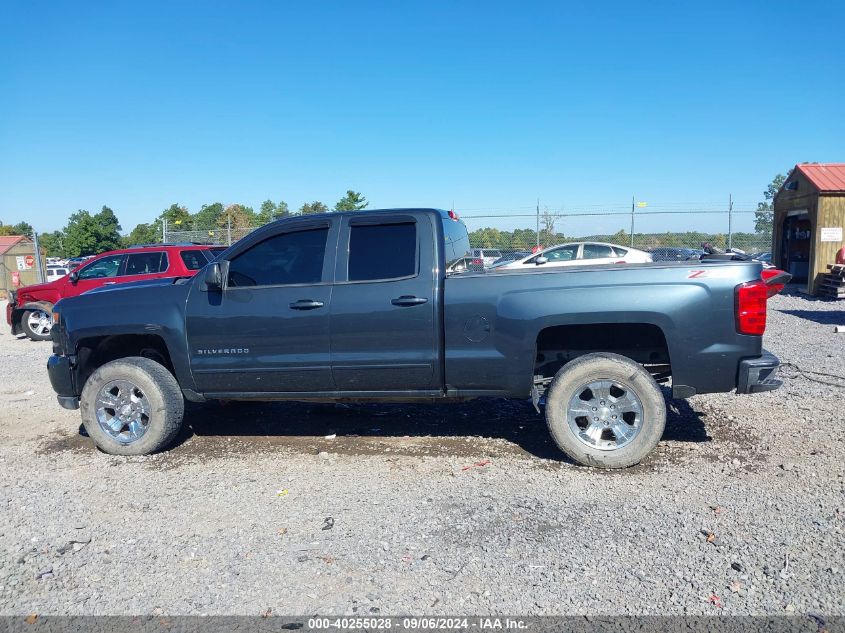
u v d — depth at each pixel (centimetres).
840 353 913
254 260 548
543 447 548
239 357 539
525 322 491
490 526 404
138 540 397
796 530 386
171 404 550
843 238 1756
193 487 480
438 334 510
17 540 401
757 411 626
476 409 668
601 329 543
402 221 531
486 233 2269
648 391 480
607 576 343
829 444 528
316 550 379
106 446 557
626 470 489
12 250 2873
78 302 574
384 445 565
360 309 517
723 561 354
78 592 341
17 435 632
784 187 2016
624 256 1745
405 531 400
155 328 548
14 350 1241
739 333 473
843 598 317
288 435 601
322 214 546
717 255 576
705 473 477
